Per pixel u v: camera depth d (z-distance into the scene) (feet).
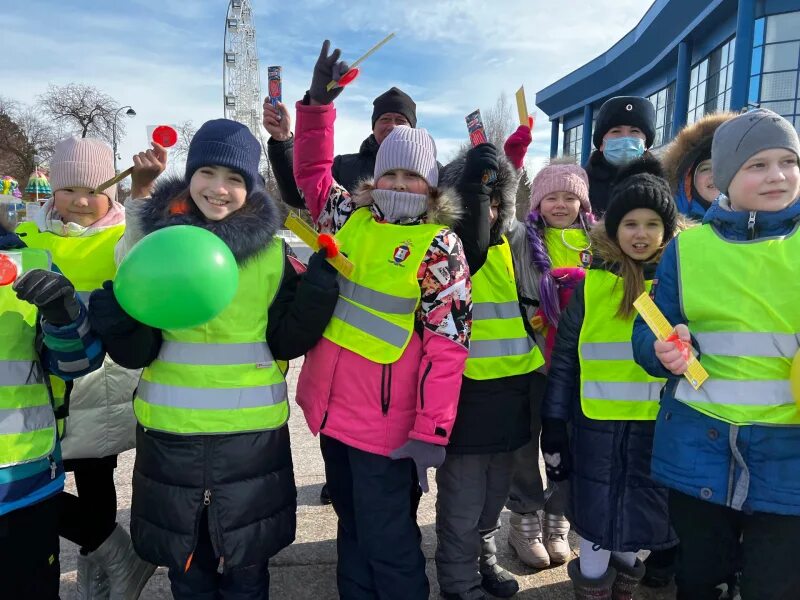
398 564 7.12
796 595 6.04
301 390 7.65
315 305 6.79
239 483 6.55
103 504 8.02
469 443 7.84
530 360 8.30
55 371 6.26
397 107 11.38
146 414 6.66
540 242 9.39
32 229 8.82
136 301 5.72
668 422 6.63
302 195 9.36
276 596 8.63
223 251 6.03
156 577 8.98
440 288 7.00
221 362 6.63
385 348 7.05
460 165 8.55
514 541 9.63
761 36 67.92
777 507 5.84
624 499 7.63
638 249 7.84
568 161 9.97
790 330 5.92
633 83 107.96
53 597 6.54
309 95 8.52
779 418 5.88
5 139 118.01
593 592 7.84
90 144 8.53
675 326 6.59
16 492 5.93
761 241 6.15
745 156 6.12
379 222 7.70
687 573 6.64
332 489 7.73
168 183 7.21
